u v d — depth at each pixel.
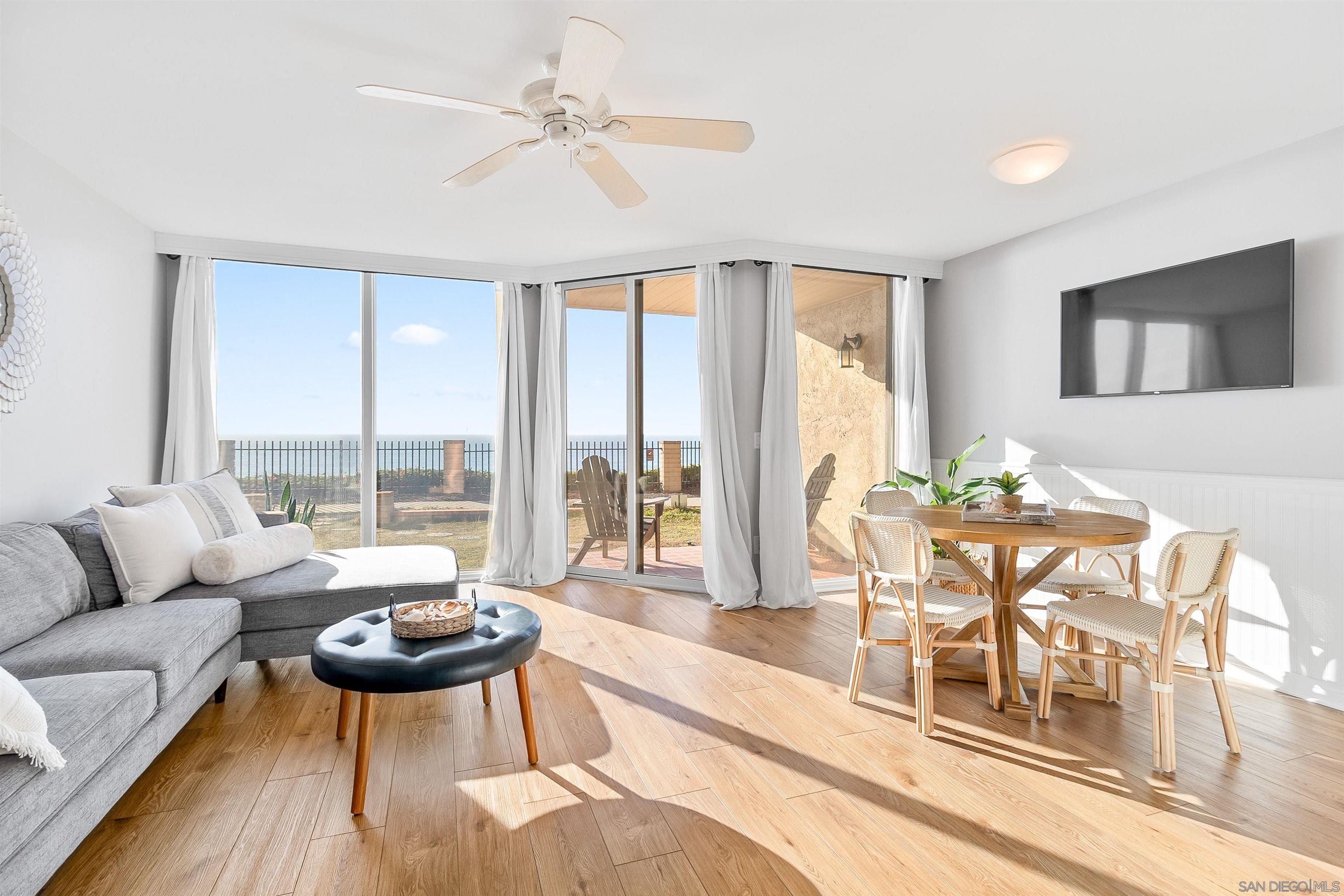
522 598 4.45
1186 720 2.60
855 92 2.45
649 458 4.83
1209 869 1.73
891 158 3.03
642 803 2.04
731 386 4.44
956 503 4.26
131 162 3.00
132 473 3.68
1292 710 2.68
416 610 2.32
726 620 3.98
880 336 4.86
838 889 1.66
